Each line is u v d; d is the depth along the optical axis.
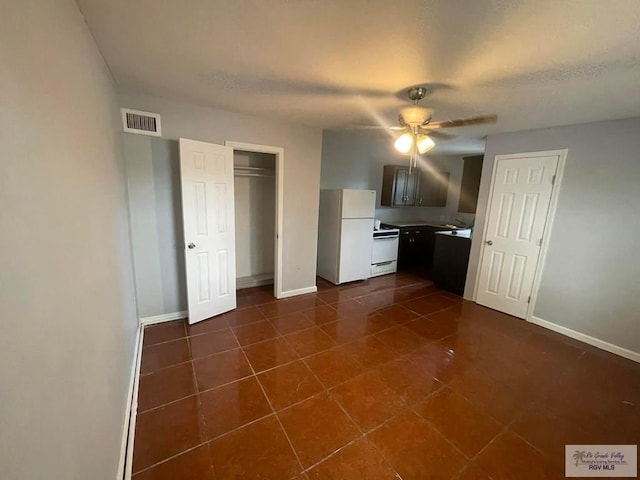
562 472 1.50
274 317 3.21
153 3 1.23
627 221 2.59
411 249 5.50
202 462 1.48
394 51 1.61
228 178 3.06
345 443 1.62
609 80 1.82
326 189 4.59
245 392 2.00
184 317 3.11
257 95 2.43
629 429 1.78
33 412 0.60
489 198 3.59
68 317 0.85
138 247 2.77
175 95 2.52
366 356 2.49
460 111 2.64
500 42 1.46
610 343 2.72
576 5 1.14
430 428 1.74
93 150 1.33
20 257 0.58
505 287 3.49
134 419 1.72
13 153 0.57
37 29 0.74
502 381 2.21
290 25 1.39
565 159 2.92
